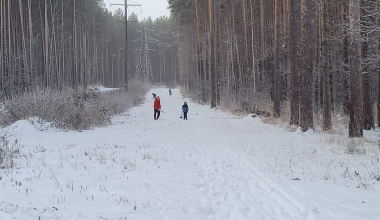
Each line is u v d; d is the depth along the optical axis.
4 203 5.07
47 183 6.44
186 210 5.14
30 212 4.76
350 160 8.91
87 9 57.91
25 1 41.28
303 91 14.91
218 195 6.10
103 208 5.09
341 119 18.94
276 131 16.03
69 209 4.98
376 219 4.52
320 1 15.46
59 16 46.88
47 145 11.45
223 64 37.69
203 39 38.50
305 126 14.86
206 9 35.75
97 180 6.82
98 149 10.78
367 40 13.67
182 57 63.81
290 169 7.91
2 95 21.11
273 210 5.23
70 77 54.94
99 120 18.22
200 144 12.48
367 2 14.01
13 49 32.88
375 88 22.16
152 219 4.66
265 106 24.22
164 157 9.66
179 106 36.09
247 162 8.89
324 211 4.93
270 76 31.05
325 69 15.30
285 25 22.42
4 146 9.37
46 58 32.12
